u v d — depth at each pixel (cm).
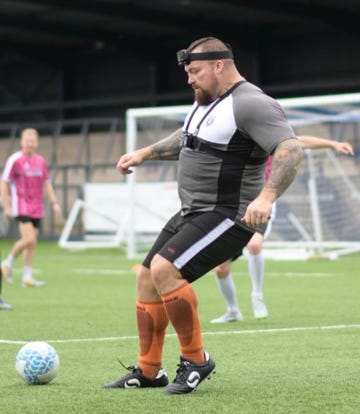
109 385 1010
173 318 966
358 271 2870
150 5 5166
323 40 5588
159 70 6125
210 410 882
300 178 3500
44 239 5256
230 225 959
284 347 1338
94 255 3959
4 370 1151
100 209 4053
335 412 870
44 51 6406
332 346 1344
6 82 6850
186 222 971
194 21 5428
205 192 967
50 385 1034
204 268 965
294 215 3512
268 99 941
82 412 883
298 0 4928
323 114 3341
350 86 5388
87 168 5284
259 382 1040
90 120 5612
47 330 1580
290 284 2473
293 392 974
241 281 2594
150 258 996
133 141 3497
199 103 978
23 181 2464
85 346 1378
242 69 5841
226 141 953
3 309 1931
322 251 3516
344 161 3456
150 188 3791
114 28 5828
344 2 4953
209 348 1333
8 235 5309
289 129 930
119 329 1591
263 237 1711
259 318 1700
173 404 912
